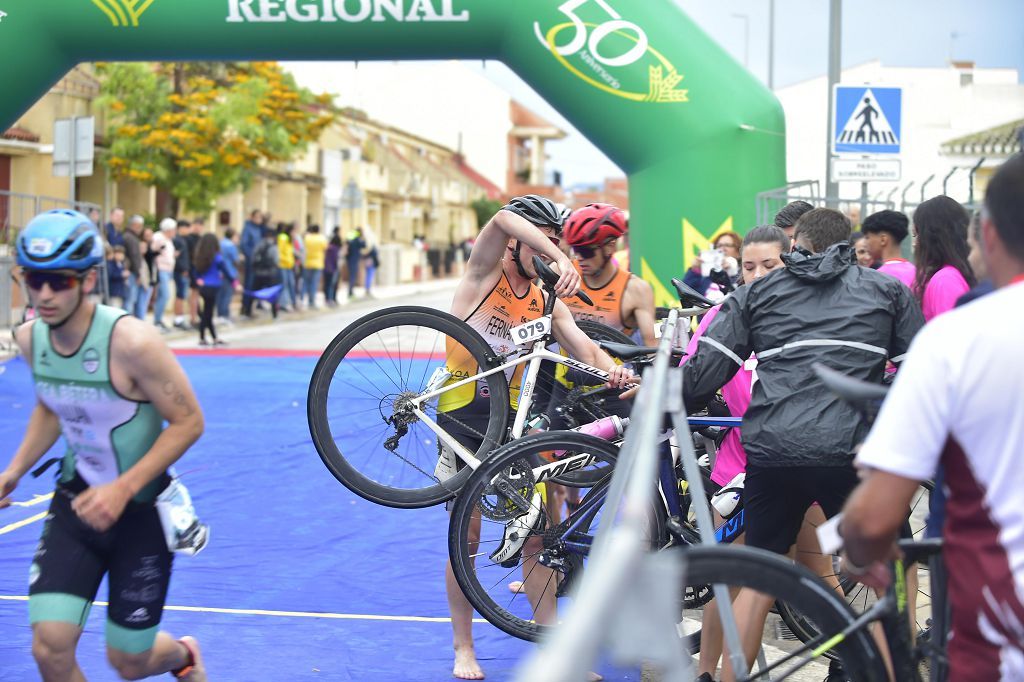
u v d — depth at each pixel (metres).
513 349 4.70
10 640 4.70
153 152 26.69
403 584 5.70
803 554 4.55
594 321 5.39
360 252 32.25
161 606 3.42
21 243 3.16
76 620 3.29
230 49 11.24
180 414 3.29
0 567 5.81
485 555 4.47
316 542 6.48
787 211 6.44
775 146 11.08
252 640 4.83
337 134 47.38
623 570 1.35
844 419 3.55
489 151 81.25
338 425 5.02
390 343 4.95
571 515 4.37
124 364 3.24
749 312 3.78
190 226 20.38
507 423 4.59
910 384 2.29
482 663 4.66
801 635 3.71
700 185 10.95
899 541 2.86
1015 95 27.06
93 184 27.77
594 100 11.07
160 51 11.30
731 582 2.72
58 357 3.27
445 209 64.75
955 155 22.06
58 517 3.38
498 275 4.68
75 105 26.81
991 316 2.24
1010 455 2.24
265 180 36.84
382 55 11.31
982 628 2.31
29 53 11.16
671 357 4.22
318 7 11.05
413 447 5.24
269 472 8.40
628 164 11.30
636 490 1.65
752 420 3.71
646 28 10.94
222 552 6.21
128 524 3.38
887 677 2.70
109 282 17.42
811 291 3.71
